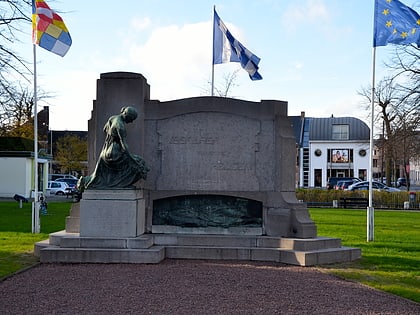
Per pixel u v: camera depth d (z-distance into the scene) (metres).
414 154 46.12
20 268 11.34
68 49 17.91
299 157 78.12
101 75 14.04
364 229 21.25
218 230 13.76
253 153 13.79
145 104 14.00
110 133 12.98
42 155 51.72
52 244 12.99
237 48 17.62
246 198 13.73
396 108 30.75
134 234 12.66
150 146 13.94
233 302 8.43
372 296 9.15
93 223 12.70
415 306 8.53
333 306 8.36
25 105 31.95
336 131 77.69
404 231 20.70
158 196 13.80
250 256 12.73
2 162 48.06
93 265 11.71
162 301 8.41
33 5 18.09
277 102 13.85
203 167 13.85
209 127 13.87
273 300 8.62
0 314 7.63
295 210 13.35
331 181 67.12
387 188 49.16
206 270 11.14
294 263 12.25
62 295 8.80
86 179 13.33
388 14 17.06
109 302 8.32
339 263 12.56
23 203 37.31
